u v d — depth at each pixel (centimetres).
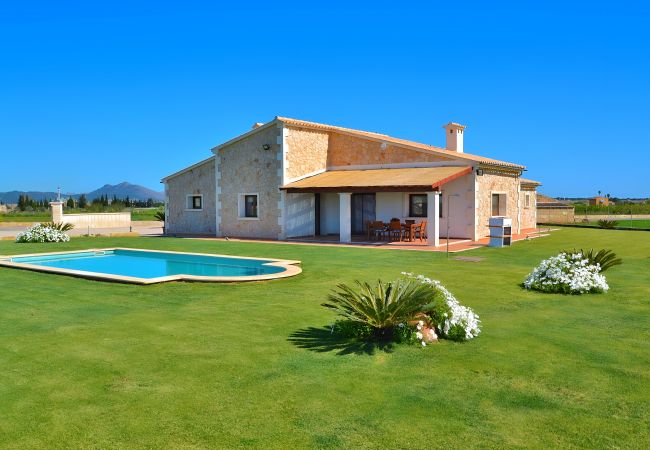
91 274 1349
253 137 2797
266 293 1145
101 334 802
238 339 775
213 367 651
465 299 1076
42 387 586
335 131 2905
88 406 536
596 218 5306
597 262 1420
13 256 1847
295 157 2731
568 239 2658
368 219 2816
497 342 764
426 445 460
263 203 2772
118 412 522
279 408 533
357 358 688
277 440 468
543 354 708
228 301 1059
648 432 485
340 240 2425
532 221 3600
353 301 778
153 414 518
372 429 489
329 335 797
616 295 1122
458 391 579
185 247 2273
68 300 1073
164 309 984
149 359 682
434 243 2206
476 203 2464
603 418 514
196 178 3155
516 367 656
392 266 1578
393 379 614
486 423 502
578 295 1120
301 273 1436
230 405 539
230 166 2902
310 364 664
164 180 3303
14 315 935
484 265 1603
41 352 712
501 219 2209
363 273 1435
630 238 2717
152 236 2997
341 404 543
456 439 471
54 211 4103
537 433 483
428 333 763
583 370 646
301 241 2538
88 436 474
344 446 458
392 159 2706
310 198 2836
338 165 2908
